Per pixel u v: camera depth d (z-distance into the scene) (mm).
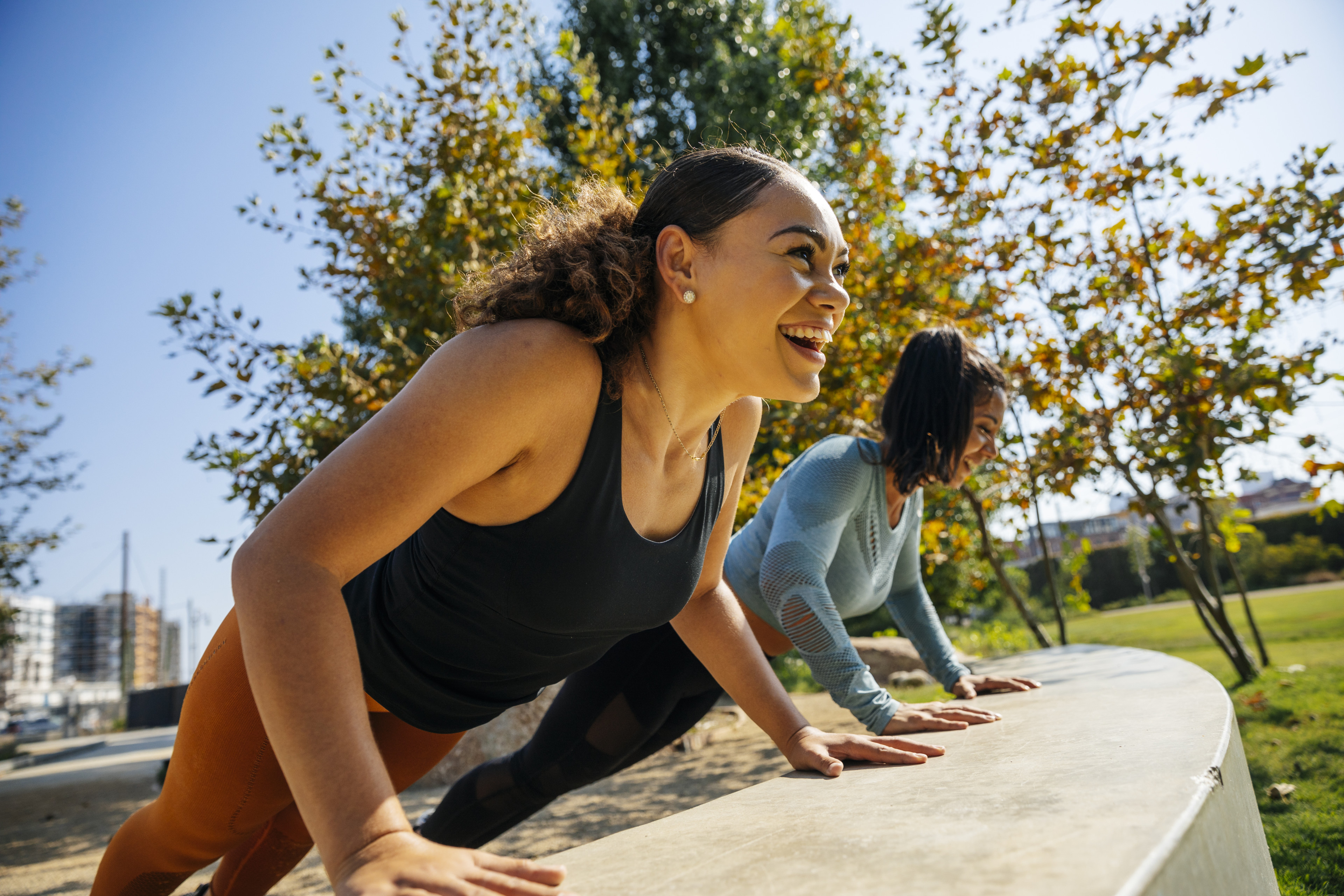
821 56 5758
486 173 5586
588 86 5863
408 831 775
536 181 5828
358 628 1420
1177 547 5129
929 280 5184
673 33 12625
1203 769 852
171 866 1629
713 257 1229
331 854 760
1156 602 24469
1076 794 831
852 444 2203
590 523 1190
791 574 1934
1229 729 1091
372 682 1454
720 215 1230
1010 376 4949
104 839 5195
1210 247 4457
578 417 1126
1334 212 4160
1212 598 6000
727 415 1507
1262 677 5168
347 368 5066
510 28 5699
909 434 2170
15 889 3854
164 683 59812
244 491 4676
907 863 676
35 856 4789
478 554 1208
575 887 759
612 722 2250
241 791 1423
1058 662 2803
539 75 12273
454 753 5621
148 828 1578
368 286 5742
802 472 2133
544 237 1231
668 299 1273
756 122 9609
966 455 2262
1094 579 26438
